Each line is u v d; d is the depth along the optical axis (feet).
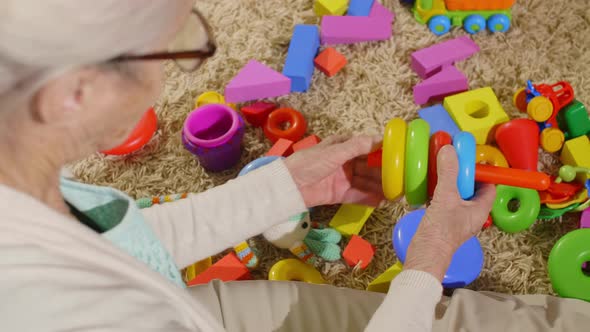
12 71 1.10
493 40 4.59
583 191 3.65
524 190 3.67
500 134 3.91
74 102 1.25
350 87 4.49
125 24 1.14
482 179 2.72
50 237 1.25
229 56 4.72
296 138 4.23
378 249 3.85
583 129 3.94
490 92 4.17
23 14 1.01
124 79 1.29
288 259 3.73
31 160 1.36
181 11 1.27
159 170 4.28
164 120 4.48
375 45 4.67
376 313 2.10
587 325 2.76
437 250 2.29
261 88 4.38
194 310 1.46
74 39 1.08
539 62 4.44
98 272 1.28
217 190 2.60
